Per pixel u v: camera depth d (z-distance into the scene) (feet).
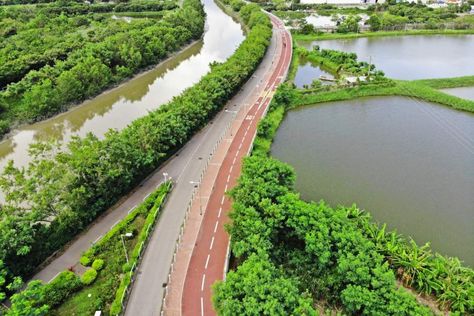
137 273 208.85
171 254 220.84
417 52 592.60
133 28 589.73
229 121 369.30
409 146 326.03
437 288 193.26
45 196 220.43
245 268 176.55
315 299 195.11
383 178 285.64
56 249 225.76
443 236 234.17
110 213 254.27
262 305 158.51
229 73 408.87
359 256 187.42
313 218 208.03
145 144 279.49
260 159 252.21
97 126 387.14
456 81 452.35
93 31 579.89
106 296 194.39
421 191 272.10
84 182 241.76
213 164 303.27
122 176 259.19
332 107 405.59
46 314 184.24
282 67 513.86
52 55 461.37
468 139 337.11
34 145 255.09
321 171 293.84
